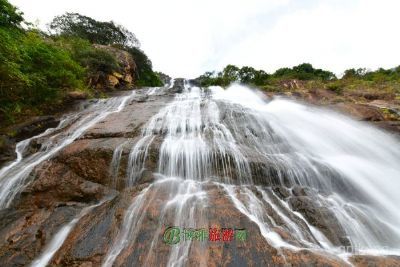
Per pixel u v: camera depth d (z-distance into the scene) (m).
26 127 8.91
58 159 6.30
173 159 5.99
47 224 4.74
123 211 4.50
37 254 4.14
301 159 6.53
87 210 5.09
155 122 8.19
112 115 9.44
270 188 5.52
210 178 5.64
